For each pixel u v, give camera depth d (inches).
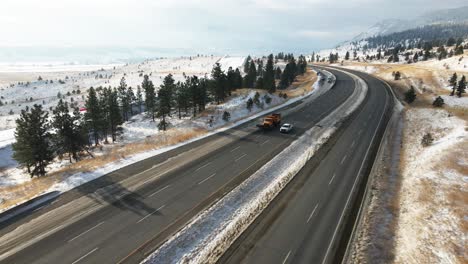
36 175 1700.3
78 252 706.8
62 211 885.8
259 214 880.9
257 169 1209.4
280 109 2460.6
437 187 989.2
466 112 2079.2
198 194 998.4
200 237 772.0
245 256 700.0
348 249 731.4
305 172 1186.0
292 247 735.1
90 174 1148.5
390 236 776.9
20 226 808.3
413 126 1892.2
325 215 878.4
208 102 3002.0
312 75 4854.8
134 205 924.6
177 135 1688.0
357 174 1173.1
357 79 4138.8
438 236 746.8
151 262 678.5
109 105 2556.6
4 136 2751.0
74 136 1809.8
